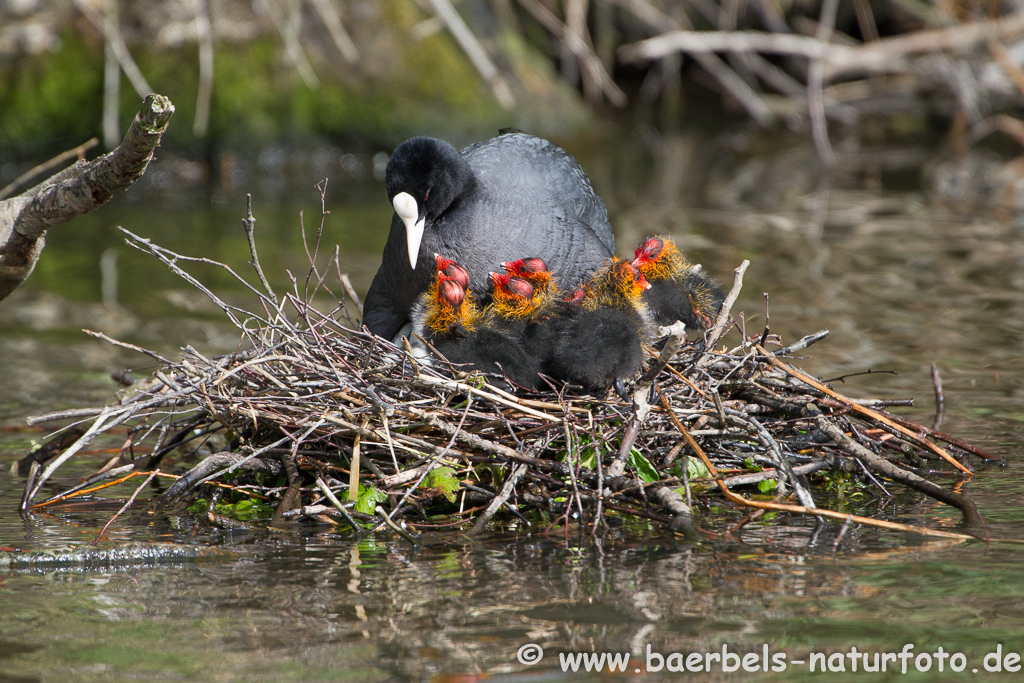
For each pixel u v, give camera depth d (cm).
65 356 1396
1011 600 704
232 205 2394
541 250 1080
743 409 968
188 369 949
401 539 824
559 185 1109
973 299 1619
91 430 918
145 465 1036
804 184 2597
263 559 789
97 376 1310
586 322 931
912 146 3112
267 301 1005
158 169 2697
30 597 728
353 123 2823
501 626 675
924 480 879
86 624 687
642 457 893
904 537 815
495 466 889
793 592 718
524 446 898
